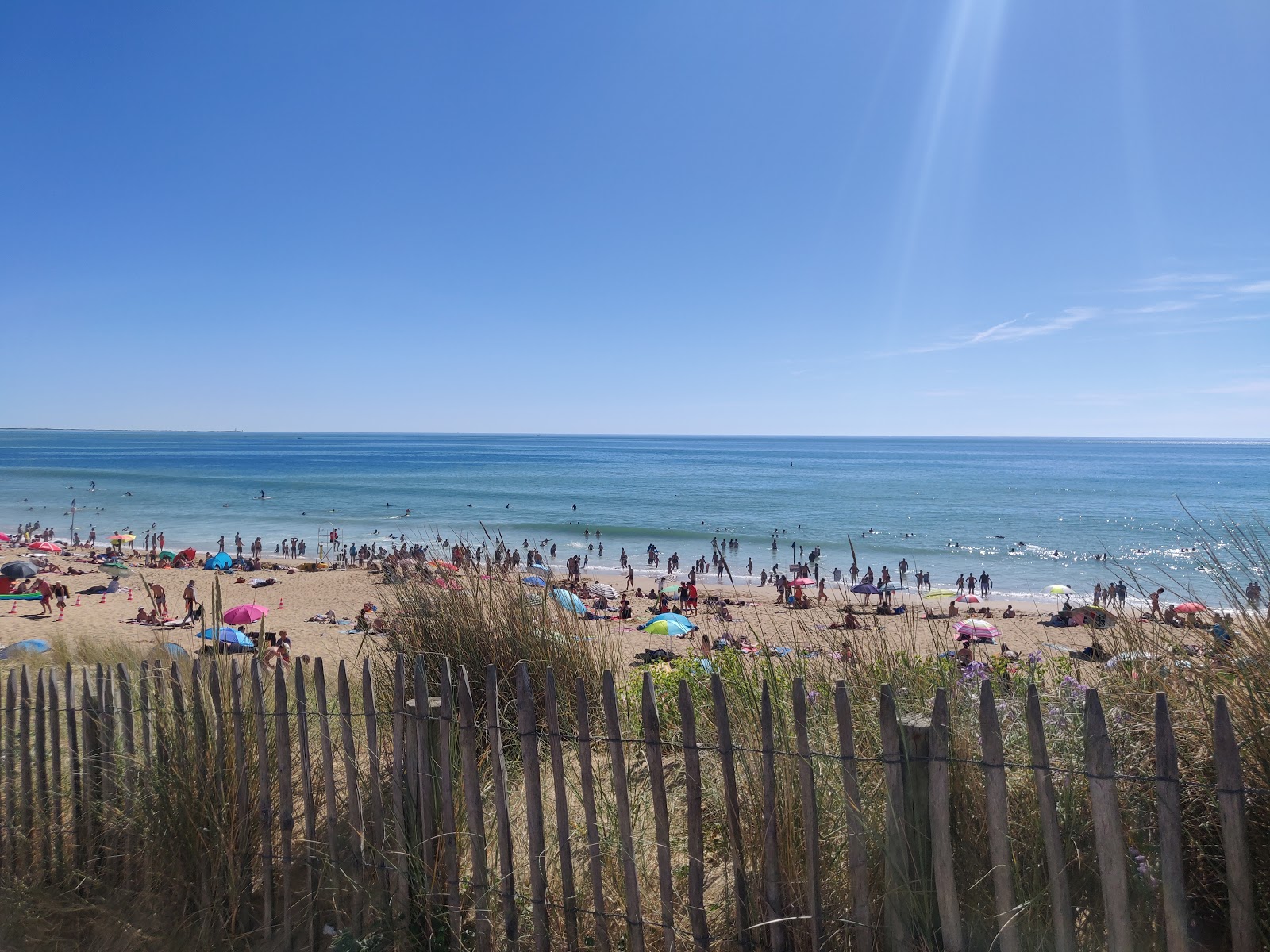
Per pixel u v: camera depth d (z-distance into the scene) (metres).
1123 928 2.12
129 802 3.29
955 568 43.00
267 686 3.65
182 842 3.18
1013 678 3.51
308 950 2.99
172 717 3.34
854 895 2.40
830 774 2.78
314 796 3.32
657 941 2.70
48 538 51.66
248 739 3.27
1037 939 2.37
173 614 24.80
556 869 2.88
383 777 3.01
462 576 4.96
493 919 2.78
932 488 95.81
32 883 3.27
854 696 3.38
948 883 2.29
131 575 34.12
